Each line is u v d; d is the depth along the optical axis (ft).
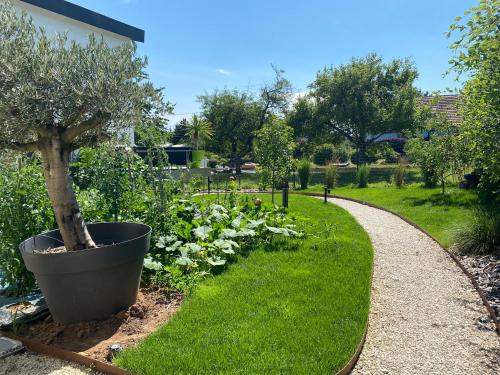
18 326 9.92
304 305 11.07
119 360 8.27
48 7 24.53
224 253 15.48
